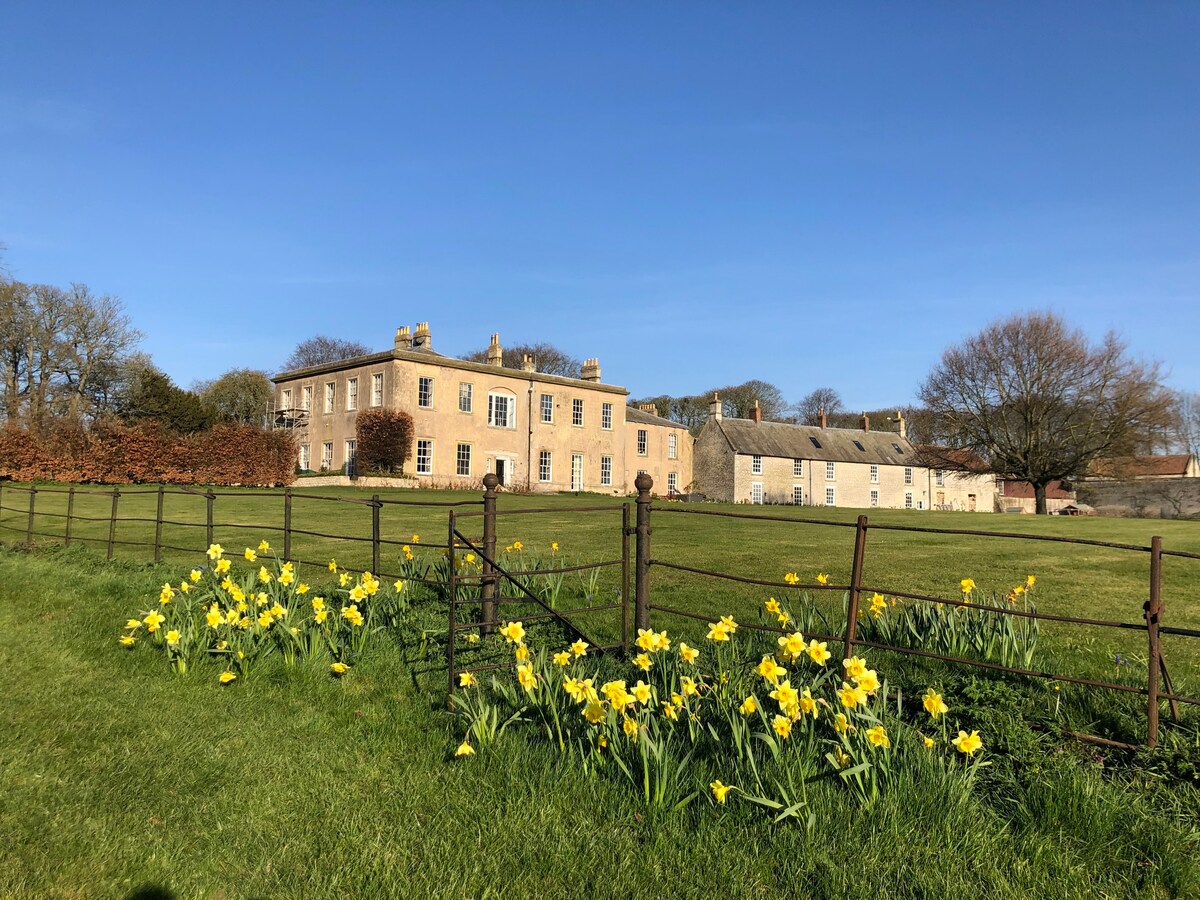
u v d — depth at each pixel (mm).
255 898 2621
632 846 2930
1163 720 3850
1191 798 3148
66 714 4293
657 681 4496
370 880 2711
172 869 2779
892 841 2908
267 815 3199
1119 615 6906
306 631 5430
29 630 6145
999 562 10836
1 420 41812
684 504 34250
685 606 6926
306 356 76438
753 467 50719
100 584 7844
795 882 2688
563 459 42875
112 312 46281
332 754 3844
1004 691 4156
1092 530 19672
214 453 33281
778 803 3084
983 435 42250
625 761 3484
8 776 3465
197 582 6863
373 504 6629
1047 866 2777
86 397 46875
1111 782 3260
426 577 7578
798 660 4676
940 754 3414
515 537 14055
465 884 2691
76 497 24359
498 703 4328
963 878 2693
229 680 4875
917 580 8891
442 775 3559
